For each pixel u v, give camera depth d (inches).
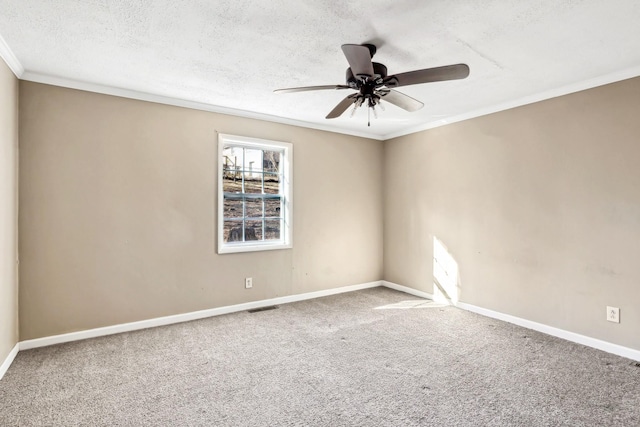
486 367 101.7
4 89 97.5
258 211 166.4
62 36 88.8
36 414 78.4
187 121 141.7
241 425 75.3
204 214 145.7
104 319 125.3
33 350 111.5
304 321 141.9
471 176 156.1
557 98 125.6
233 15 78.6
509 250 141.3
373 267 202.5
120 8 75.9
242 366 102.2
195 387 90.5
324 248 182.7
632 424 75.0
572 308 121.7
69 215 118.9
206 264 146.8
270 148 167.0
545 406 81.8
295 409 81.0
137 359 106.3
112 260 126.5
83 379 94.0
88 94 121.8
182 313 141.2
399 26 83.0
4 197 98.0
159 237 135.7
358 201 195.3
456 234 162.7
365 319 144.9
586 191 118.0
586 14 77.5
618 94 110.3
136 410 80.4
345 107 106.2
